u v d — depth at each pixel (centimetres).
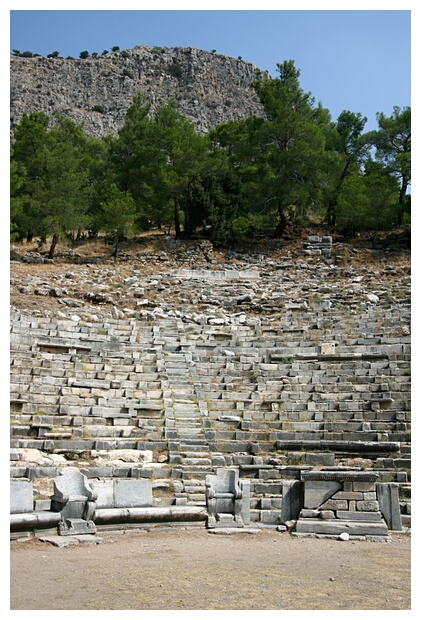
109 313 3256
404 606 852
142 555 1162
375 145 5481
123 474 1672
